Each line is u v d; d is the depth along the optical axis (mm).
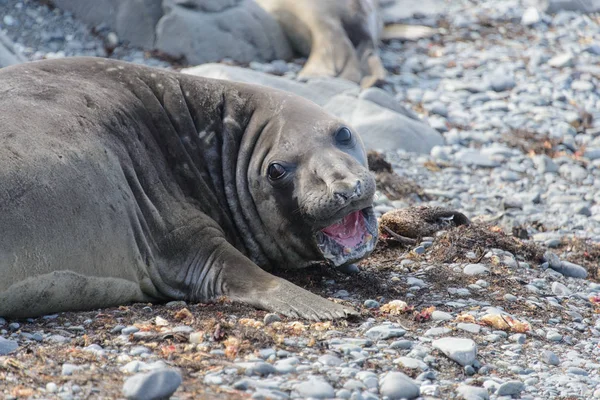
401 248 31438
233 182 28750
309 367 20438
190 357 20562
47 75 27172
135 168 26641
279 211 27938
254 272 26156
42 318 23688
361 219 27344
